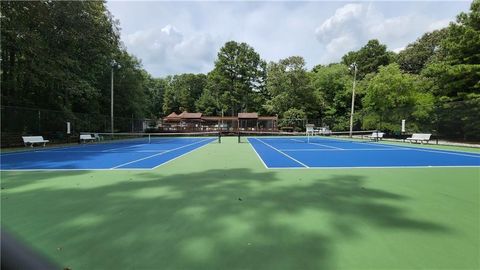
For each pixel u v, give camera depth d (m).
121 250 3.65
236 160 12.80
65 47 25.08
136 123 45.91
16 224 4.62
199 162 12.12
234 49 69.50
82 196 6.40
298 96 53.66
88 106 35.00
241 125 56.66
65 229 4.39
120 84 42.00
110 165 11.34
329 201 5.92
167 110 87.69
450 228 4.40
